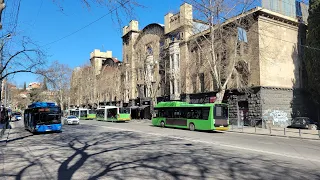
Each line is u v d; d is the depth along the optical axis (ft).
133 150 43.34
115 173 27.86
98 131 82.99
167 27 137.39
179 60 128.26
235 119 99.40
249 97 94.32
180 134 71.41
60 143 54.60
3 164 33.60
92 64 251.80
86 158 36.58
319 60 86.33
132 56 173.58
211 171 28.53
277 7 98.78
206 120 80.23
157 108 104.12
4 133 83.61
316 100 92.43
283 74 97.91
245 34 95.14
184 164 32.24
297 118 88.63
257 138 62.18
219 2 81.30
